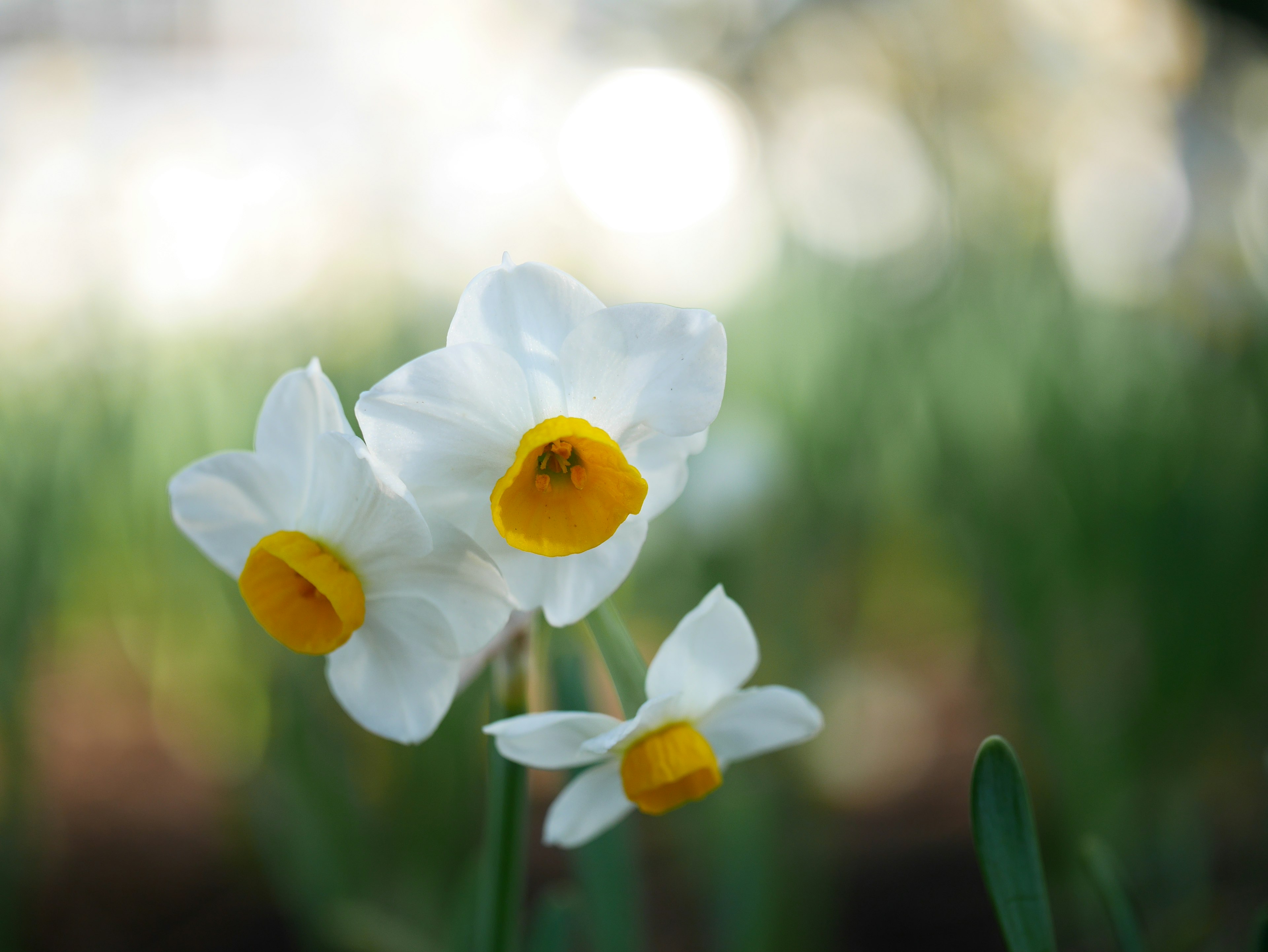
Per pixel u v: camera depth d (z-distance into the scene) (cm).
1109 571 30
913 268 52
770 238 69
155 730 38
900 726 38
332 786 26
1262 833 29
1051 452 32
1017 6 84
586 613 14
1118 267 61
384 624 14
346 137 67
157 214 52
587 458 14
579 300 14
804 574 35
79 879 29
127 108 84
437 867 26
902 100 84
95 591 39
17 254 52
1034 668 28
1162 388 37
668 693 14
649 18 111
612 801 15
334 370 41
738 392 48
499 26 80
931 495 38
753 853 24
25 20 113
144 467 37
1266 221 56
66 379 41
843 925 28
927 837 31
